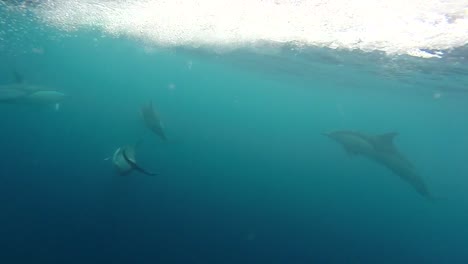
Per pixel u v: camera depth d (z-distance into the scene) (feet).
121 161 25.40
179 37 47.65
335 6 21.21
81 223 37.04
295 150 100.78
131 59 125.08
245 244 39.19
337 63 47.60
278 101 271.08
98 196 43.45
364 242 49.70
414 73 44.16
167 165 57.77
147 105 35.50
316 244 43.83
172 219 41.19
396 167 39.60
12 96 42.88
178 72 165.17
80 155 57.00
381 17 21.53
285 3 22.66
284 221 48.01
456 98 65.72
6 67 128.77
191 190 50.37
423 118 156.15
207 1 26.04
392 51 32.30
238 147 83.61
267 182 63.00
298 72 70.74
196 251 35.70
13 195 40.68
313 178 76.18
